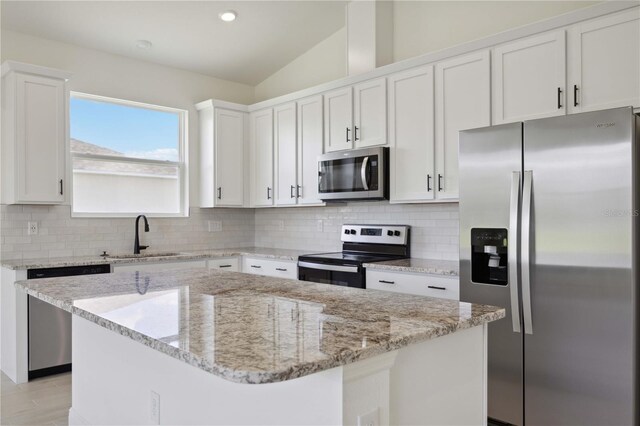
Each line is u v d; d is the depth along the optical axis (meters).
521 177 2.48
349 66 4.18
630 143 2.15
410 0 4.07
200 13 4.01
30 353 3.45
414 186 3.59
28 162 3.63
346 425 1.20
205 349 1.17
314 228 4.85
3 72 3.65
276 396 1.40
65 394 3.21
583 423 2.26
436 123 3.46
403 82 3.67
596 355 2.22
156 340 1.28
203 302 1.84
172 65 4.81
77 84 4.24
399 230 4.01
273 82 5.26
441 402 1.55
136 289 2.17
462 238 2.73
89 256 4.18
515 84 3.05
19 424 2.77
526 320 2.44
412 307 1.73
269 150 4.79
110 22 3.98
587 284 2.25
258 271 4.50
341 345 1.20
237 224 5.33
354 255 4.09
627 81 2.59
